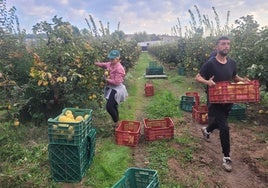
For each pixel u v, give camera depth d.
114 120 7.53
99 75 7.70
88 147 5.45
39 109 7.73
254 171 5.61
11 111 6.70
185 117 9.26
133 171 4.30
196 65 15.98
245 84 5.43
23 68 8.06
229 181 5.27
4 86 6.87
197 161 5.95
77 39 8.48
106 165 5.53
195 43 16.91
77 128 4.82
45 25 7.61
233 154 6.37
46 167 5.48
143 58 46.41
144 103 11.63
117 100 7.29
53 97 7.67
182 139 7.05
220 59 5.71
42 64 7.05
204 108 9.08
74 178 5.02
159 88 15.09
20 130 7.09
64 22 7.83
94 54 8.09
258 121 8.48
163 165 5.72
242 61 8.87
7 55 8.29
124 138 6.69
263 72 7.94
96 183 5.01
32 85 7.36
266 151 6.43
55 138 4.88
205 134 6.99
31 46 9.14
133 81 17.59
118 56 7.21
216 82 5.70
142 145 6.77
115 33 17.03
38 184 4.90
